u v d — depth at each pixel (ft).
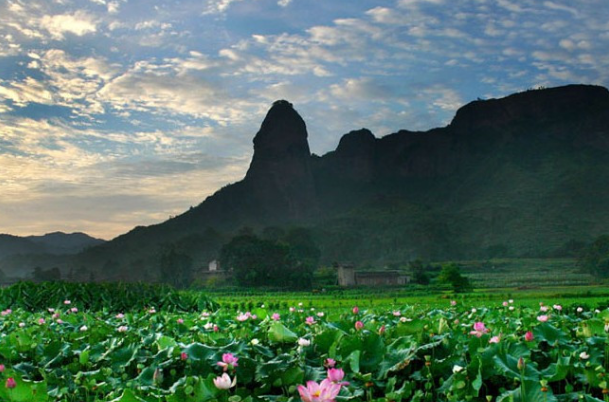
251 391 22.48
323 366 23.36
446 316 39.78
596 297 187.62
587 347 23.97
